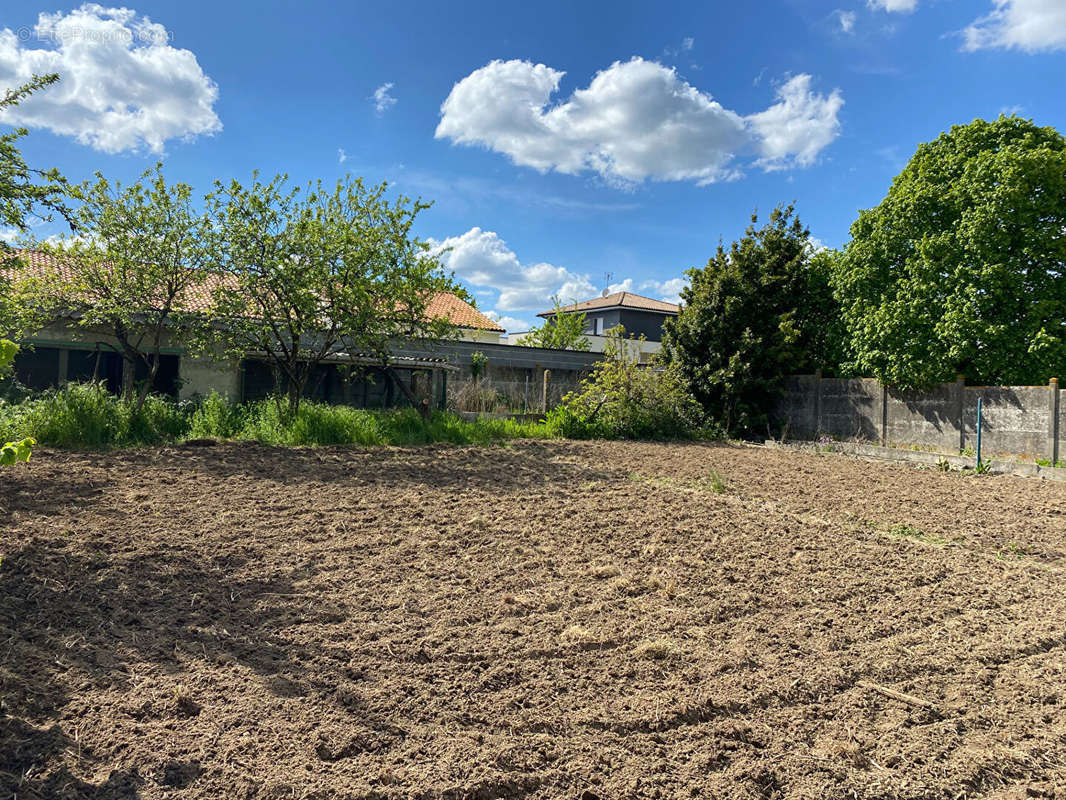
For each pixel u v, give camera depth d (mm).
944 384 15438
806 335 19656
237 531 5770
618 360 16656
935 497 9211
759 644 4102
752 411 18719
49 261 12336
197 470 8125
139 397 10945
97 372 15211
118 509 6148
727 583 5172
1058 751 3094
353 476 8469
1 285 9594
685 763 2918
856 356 17750
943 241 15211
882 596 5027
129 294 10945
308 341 14586
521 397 19656
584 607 4574
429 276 12625
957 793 2781
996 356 14625
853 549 6176
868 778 2852
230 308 10938
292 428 11102
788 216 20047
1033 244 14289
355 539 5812
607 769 2846
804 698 3494
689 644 4055
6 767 2576
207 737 2857
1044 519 7930
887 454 14422
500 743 2975
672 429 16672
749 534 6523
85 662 3426
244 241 11070
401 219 12336
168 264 11148
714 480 9414
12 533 5141
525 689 3447
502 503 7414
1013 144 14805
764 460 12688
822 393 18406
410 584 4836
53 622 3824
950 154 15930
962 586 5305
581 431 15398
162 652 3588
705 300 18969
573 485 8648
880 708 3432
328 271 11523
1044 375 14266
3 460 2658
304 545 5559
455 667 3637
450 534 6098
